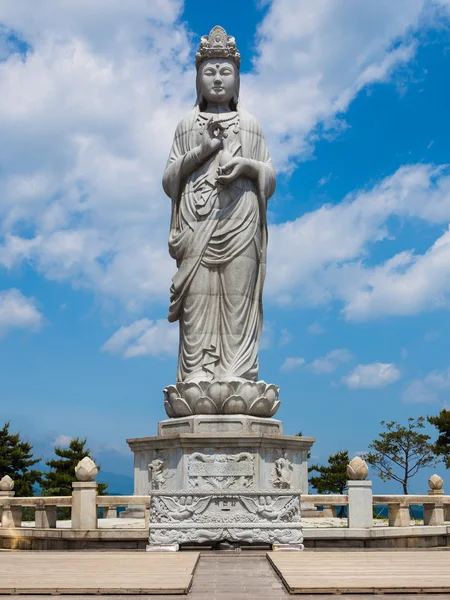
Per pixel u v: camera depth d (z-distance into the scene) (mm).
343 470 50344
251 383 25031
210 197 26547
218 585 11867
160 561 14602
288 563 14078
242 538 17438
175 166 27281
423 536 22578
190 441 23000
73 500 22016
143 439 24359
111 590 10820
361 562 14219
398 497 23406
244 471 22891
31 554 16703
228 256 26281
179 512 17578
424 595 10617
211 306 26203
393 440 49688
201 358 25859
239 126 27500
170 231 27344
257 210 26906
